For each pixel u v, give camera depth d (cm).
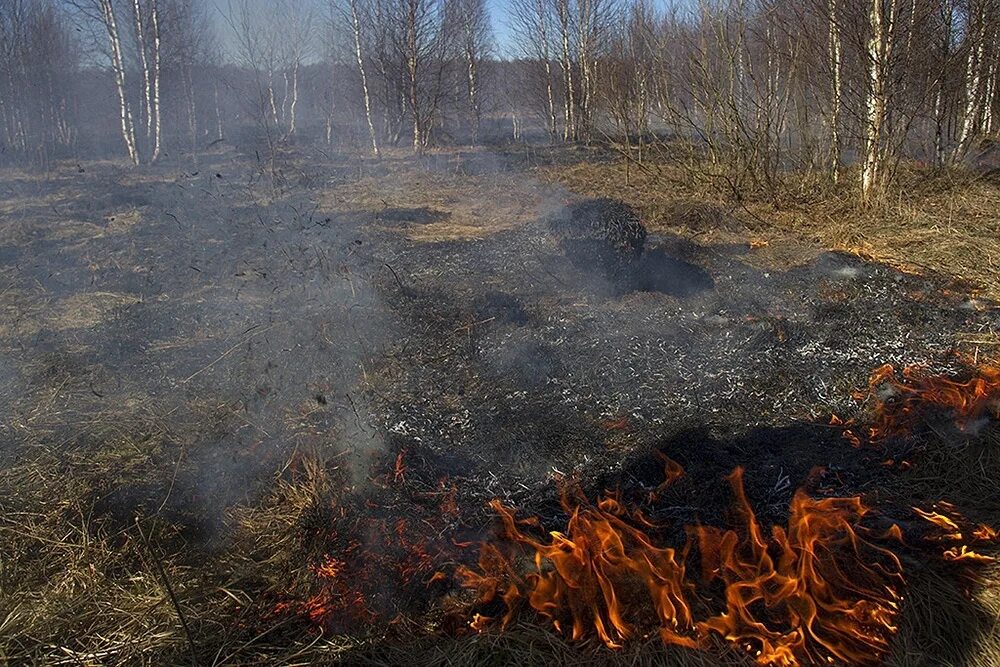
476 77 2209
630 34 1353
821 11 919
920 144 1118
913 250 677
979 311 520
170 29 1845
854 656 219
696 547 265
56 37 1942
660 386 404
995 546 263
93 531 277
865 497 297
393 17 1758
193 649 219
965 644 223
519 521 284
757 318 500
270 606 246
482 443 347
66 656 221
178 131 2117
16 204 978
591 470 321
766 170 933
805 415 372
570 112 2025
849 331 483
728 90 1029
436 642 230
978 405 365
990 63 1049
